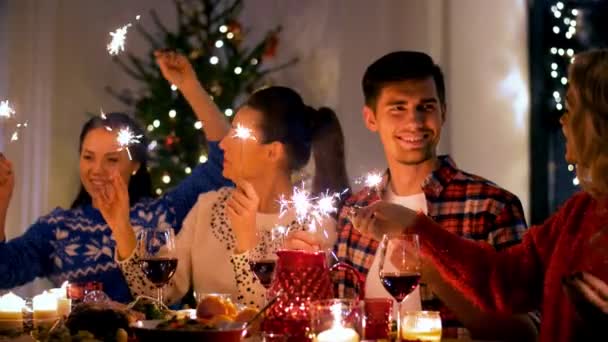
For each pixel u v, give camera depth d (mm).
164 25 6246
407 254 2023
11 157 5918
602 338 1743
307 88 5938
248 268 2686
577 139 2025
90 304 2119
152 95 5551
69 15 6066
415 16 5391
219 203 3135
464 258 2250
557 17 5352
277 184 3057
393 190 2816
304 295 1991
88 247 3375
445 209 2674
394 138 2691
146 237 2391
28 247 3391
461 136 5207
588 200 2148
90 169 3453
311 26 5938
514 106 5305
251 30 6121
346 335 1772
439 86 2725
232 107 5332
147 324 1950
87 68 6117
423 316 2072
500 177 5273
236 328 1866
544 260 2234
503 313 2303
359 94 5715
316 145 3176
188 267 3123
